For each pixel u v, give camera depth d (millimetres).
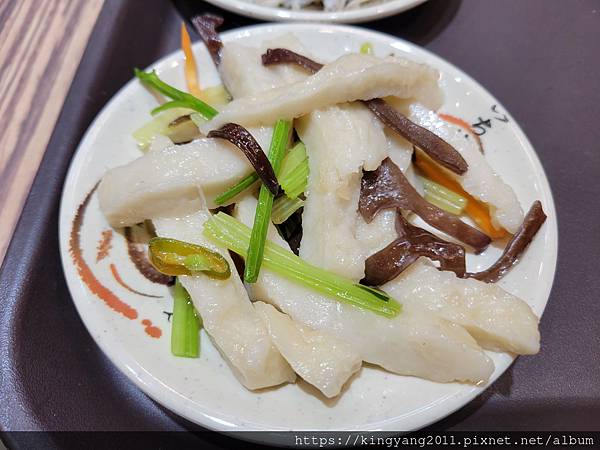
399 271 163
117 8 250
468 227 183
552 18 294
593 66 274
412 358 154
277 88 184
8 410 163
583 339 191
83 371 178
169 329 168
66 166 207
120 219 180
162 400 149
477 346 152
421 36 284
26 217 194
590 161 238
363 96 183
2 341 173
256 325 155
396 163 191
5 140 210
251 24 277
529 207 193
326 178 170
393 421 146
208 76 230
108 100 236
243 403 152
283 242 174
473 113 217
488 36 286
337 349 151
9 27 241
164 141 190
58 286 191
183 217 178
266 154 178
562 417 176
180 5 284
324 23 247
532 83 267
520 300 163
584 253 211
